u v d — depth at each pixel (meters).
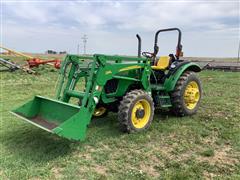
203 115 6.50
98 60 4.70
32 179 3.61
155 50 6.65
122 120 5.08
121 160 4.16
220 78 13.74
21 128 5.54
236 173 3.75
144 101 5.32
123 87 5.42
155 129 5.47
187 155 4.33
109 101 5.29
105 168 3.91
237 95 8.92
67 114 4.64
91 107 4.53
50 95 9.15
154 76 6.23
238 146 4.63
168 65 6.28
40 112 5.11
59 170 3.85
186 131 5.38
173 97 6.21
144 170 3.86
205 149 4.54
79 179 3.61
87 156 4.29
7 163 3.99
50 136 5.08
